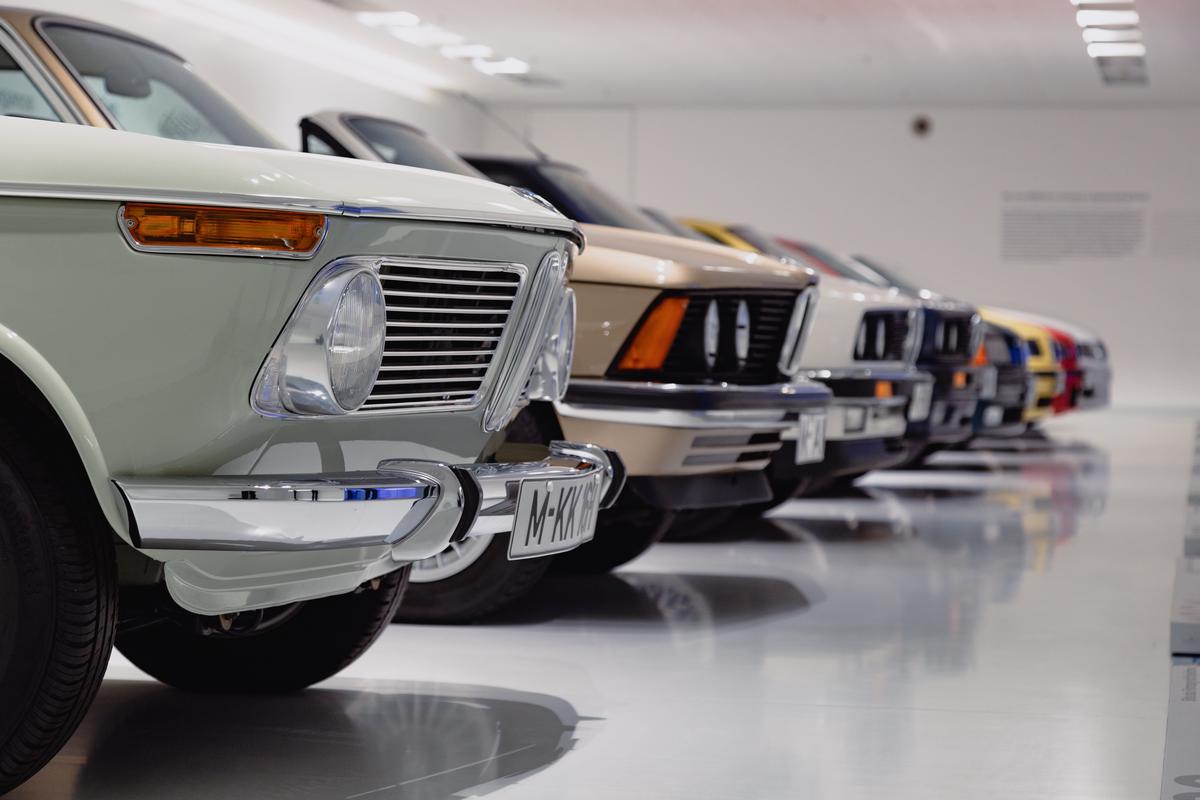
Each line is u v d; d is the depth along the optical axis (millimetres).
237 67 14602
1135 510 7469
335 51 16375
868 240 20422
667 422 4195
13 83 3320
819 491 8203
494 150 21062
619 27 14891
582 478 2893
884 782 2736
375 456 2537
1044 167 19953
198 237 2213
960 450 11570
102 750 2852
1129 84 18016
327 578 2453
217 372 2250
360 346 2334
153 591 2691
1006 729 3146
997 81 18016
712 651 3893
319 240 2281
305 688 3402
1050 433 14523
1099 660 3869
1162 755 2957
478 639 3992
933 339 7520
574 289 4277
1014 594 4887
